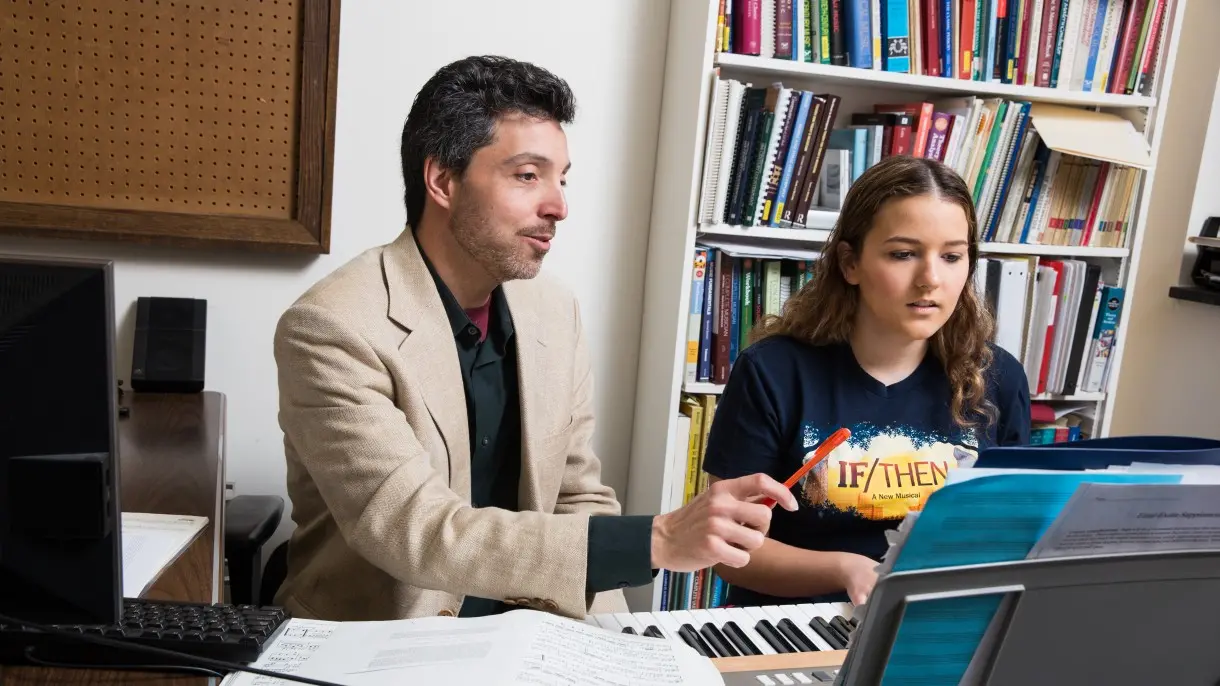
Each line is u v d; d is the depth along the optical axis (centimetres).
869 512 150
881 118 229
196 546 110
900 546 68
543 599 105
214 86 198
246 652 84
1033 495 69
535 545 105
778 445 154
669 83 225
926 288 143
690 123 212
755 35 210
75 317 73
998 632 72
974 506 67
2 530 74
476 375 140
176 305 197
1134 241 246
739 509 101
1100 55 237
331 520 134
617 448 246
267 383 214
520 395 139
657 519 106
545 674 84
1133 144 234
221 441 155
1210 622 79
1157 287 275
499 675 83
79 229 194
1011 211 238
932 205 142
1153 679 81
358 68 210
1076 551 72
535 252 130
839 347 157
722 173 211
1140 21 237
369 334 121
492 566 106
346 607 128
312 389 118
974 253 153
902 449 153
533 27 219
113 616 78
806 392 153
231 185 203
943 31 224
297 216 206
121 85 195
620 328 240
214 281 208
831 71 216
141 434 157
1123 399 285
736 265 221
